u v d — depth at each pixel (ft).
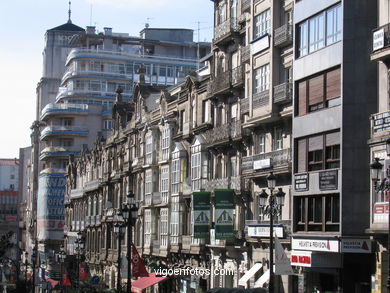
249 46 214.69
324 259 168.25
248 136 217.15
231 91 228.43
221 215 217.97
